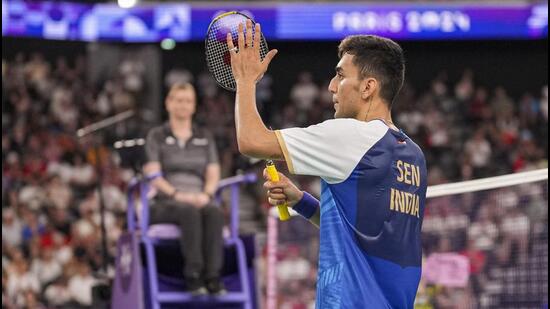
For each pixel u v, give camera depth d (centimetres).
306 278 1368
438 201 1109
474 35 3155
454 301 1074
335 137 555
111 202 2675
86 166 2820
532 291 1020
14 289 2138
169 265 1242
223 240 1209
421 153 598
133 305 1177
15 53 3519
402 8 3134
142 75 3409
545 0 3166
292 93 3553
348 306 551
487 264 1059
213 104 3400
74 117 3209
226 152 3142
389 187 564
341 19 3125
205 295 1182
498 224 1060
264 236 2642
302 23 3122
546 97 3459
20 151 2942
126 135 1584
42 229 2488
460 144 3338
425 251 1106
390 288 565
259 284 1241
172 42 3494
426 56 3731
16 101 3212
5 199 2588
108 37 3058
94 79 3397
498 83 3712
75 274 2225
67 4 3030
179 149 1243
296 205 617
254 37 571
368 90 580
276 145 553
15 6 2970
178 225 1210
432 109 3459
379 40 588
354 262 557
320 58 3697
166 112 3462
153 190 1260
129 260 1205
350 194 559
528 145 3281
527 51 3691
